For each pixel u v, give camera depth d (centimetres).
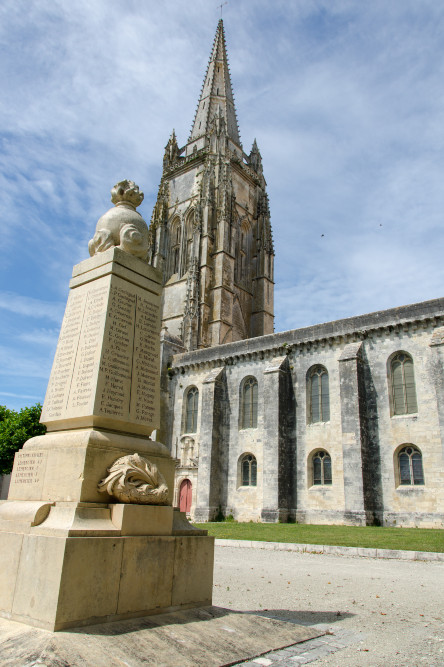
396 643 786
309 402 3997
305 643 757
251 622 772
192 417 4788
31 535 661
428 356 3481
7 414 6034
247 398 4466
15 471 820
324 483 3759
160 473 790
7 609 647
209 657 620
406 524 3253
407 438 3416
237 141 8450
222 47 9044
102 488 723
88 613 620
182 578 762
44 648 538
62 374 858
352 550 2080
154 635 636
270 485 3825
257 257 7581
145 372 876
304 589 1278
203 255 6575
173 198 7788
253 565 1741
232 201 7150
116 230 942
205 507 4156
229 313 6456
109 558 659
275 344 4325
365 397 3666
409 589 1291
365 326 3819
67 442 764
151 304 924
